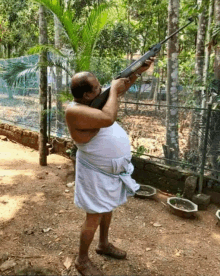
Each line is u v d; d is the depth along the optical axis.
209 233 2.90
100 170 1.98
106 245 2.39
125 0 9.72
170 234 2.86
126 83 2.09
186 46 9.84
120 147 1.98
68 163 5.03
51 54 4.72
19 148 6.02
